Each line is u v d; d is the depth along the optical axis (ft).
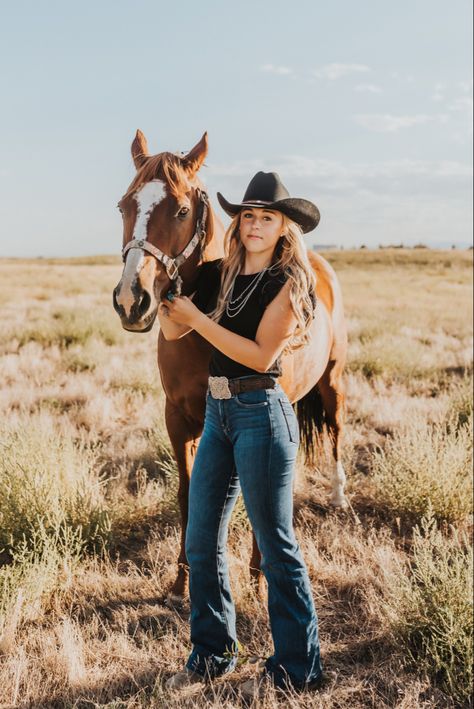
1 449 12.47
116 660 8.74
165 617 9.82
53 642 8.96
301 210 7.06
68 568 10.52
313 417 14.33
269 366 7.02
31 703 7.87
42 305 52.21
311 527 13.01
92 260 216.33
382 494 13.74
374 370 27.58
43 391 22.41
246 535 12.12
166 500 13.12
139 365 25.43
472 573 9.15
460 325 47.32
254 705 7.64
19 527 11.33
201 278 8.82
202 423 9.95
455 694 7.96
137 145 9.00
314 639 7.78
